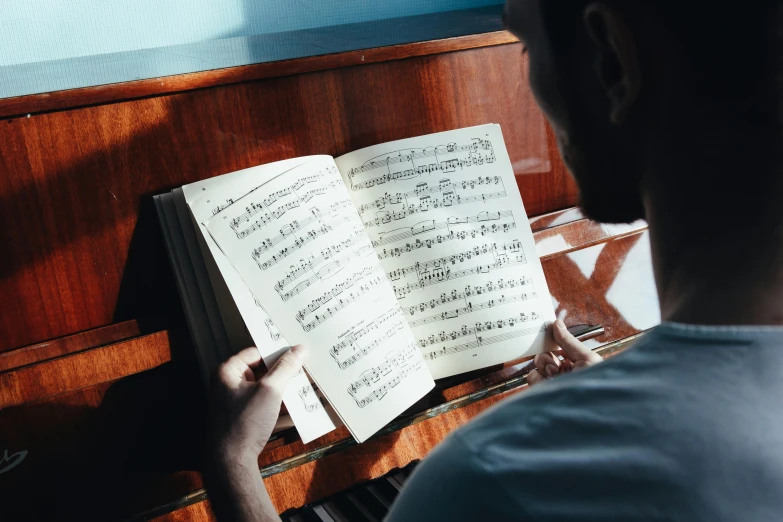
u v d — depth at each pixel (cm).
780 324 38
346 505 95
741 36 35
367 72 102
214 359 92
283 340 90
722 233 39
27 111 84
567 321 113
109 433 90
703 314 39
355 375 92
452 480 40
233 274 90
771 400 36
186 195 90
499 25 118
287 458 97
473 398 107
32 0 136
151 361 92
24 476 87
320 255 93
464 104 109
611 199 49
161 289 94
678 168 40
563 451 38
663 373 38
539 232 112
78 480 89
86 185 89
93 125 88
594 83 45
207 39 153
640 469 36
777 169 37
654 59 39
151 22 147
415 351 97
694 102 38
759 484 35
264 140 97
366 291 95
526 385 111
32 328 88
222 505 83
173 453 93
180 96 91
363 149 101
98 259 91
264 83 96
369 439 101
